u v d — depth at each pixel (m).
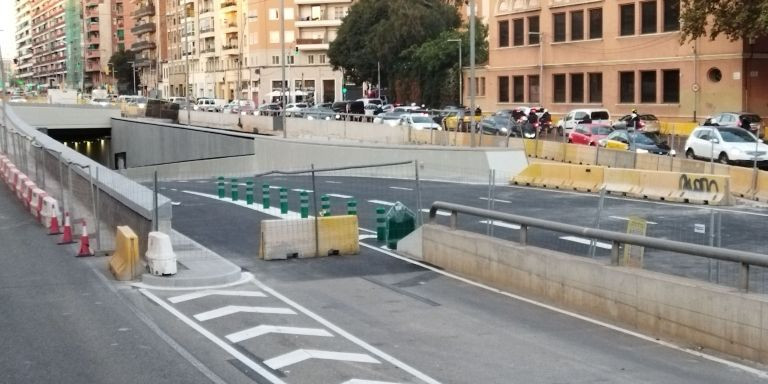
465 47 80.31
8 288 15.65
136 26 174.88
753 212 24.75
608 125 47.28
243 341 11.72
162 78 159.00
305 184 36.28
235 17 132.50
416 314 13.43
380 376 9.92
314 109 74.62
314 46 125.00
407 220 20.22
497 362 10.50
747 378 9.55
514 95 70.06
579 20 62.47
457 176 36.44
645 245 11.95
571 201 28.27
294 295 15.05
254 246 20.50
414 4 87.50
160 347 11.40
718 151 35.34
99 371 10.26
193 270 16.72
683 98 53.97
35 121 74.62
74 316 13.36
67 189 25.77
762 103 51.16
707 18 51.22
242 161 51.84
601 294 12.87
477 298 14.58
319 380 9.77
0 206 27.23
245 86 131.00
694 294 11.06
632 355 10.70
